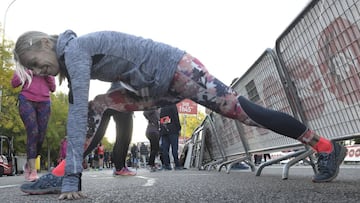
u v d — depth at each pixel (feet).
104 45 8.73
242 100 9.10
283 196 7.34
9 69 71.10
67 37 8.72
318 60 10.93
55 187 9.41
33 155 17.03
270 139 16.84
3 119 85.97
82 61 8.44
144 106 10.00
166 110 31.55
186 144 41.73
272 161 15.43
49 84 17.25
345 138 10.47
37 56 8.51
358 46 9.10
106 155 109.19
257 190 8.82
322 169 10.36
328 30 10.18
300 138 9.66
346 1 9.26
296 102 12.62
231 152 24.71
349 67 9.64
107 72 8.93
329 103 10.94
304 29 11.34
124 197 8.23
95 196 8.50
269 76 14.84
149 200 7.57
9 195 9.44
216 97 8.97
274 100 14.76
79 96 8.25
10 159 57.11
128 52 8.79
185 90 9.01
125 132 20.01
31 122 16.76
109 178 17.20
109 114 10.16
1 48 70.79
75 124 8.13
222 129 25.98
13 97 83.51
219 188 9.79
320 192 7.85
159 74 8.83
